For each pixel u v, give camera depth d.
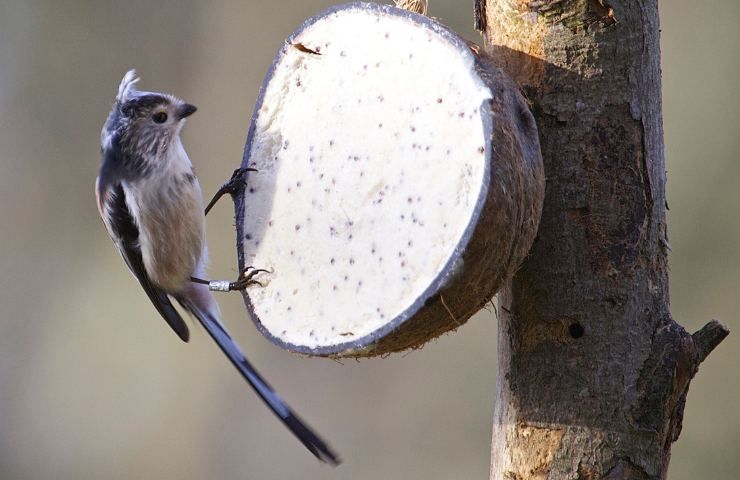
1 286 26.02
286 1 25.03
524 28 7.02
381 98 7.06
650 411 6.80
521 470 6.96
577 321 6.86
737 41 19.50
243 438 23.69
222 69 25.11
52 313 25.78
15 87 26.55
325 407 22.44
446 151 6.56
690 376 6.91
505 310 7.14
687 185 19.08
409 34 6.98
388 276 6.70
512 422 7.05
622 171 6.87
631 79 6.89
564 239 6.88
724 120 19.28
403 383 21.95
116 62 26.25
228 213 23.55
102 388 24.97
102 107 26.50
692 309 18.50
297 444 23.47
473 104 6.47
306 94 7.57
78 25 26.39
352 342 6.74
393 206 6.79
